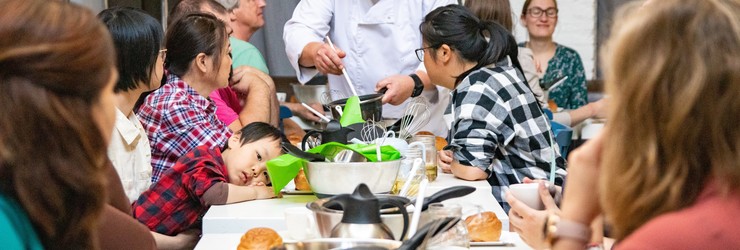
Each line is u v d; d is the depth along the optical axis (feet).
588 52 18.71
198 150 8.65
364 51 13.15
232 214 7.48
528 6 17.51
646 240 3.59
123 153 8.27
